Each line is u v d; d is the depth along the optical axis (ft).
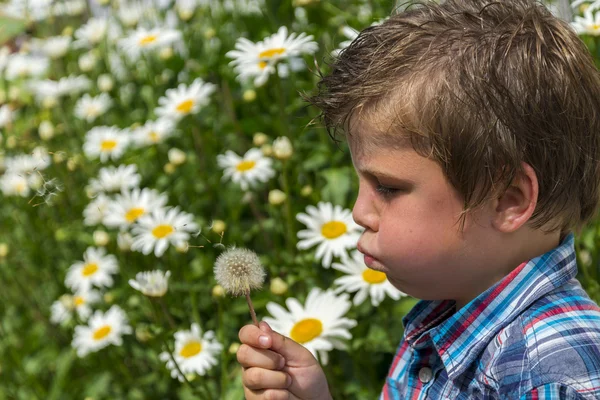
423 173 2.83
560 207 2.95
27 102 10.38
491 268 3.00
